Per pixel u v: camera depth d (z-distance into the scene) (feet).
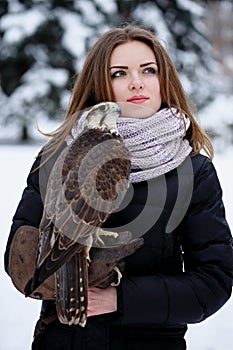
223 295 14.55
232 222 40.86
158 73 15.52
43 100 92.84
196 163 15.16
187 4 96.48
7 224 40.93
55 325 14.42
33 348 14.34
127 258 14.37
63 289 12.18
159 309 14.01
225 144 90.02
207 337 28.55
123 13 96.48
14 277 13.38
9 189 50.78
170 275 14.52
